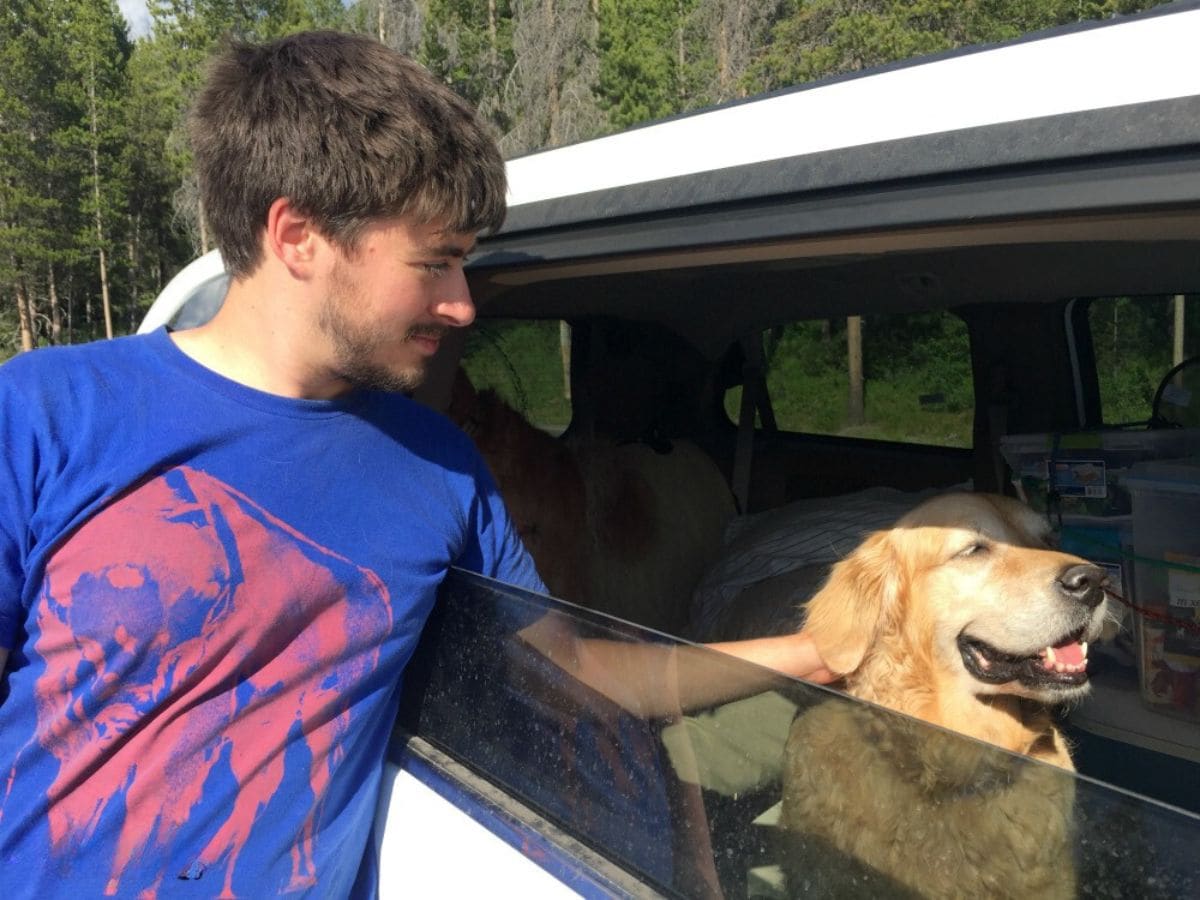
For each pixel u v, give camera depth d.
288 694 1.35
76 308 53.47
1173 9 0.99
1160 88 0.97
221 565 1.30
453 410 3.14
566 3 30.22
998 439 3.13
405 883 1.38
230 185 1.35
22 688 1.30
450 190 1.33
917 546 2.34
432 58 32.75
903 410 3.45
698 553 3.86
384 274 1.36
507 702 1.38
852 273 2.86
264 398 1.40
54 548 1.28
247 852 1.32
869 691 2.38
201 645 1.29
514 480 3.30
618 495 3.62
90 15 48.81
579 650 1.30
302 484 1.40
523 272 1.84
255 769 1.32
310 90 1.29
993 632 2.21
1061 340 2.95
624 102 29.03
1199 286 2.52
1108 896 0.92
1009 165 1.06
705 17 28.22
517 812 1.30
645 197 1.45
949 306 3.09
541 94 30.59
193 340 1.48
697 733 1.17
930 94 1.15
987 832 1.02
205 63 1.45
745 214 1.33
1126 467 2.50
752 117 1.35
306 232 1.33
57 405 1.32
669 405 4.09
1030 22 20.25
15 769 1.30
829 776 1.15
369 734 1.45
